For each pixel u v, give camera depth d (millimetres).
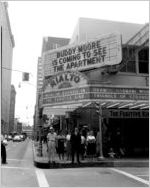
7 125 118938
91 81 18000
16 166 15148
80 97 17375
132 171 13250
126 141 20047
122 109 18391
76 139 14930
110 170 13570
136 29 22094
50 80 19297
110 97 16922
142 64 21000
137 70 20750
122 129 20125
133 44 20812
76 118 21406
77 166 14703
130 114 18453
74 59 20000
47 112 19141
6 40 95500
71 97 17922
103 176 11727
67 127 25391
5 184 9797
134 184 10062
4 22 86188
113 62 18016
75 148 14891
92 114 20188
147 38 19844
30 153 25906
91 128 20078
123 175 12062
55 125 32000
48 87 19344
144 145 20266
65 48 20547
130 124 20359
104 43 18562
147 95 17469
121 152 18547
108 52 18312
